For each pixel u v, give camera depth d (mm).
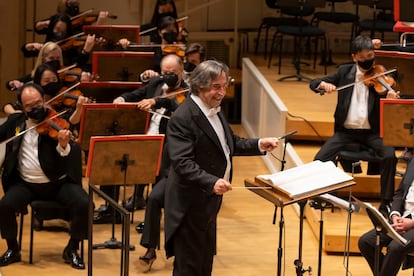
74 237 11992
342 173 9281
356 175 13820
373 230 10922
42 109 11953
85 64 16328
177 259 9484
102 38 16562
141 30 17359
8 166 12133
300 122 15508
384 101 11430
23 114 12312
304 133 15562
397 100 11375
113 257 12383
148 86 13516
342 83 13211
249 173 16156
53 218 12344
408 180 10828
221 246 12852
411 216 10656
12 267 11992
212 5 22172
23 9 20688
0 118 19359
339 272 12039
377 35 22062
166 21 15914
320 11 22109
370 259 10930
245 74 19219
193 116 9211
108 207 13688
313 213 13320
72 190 12086
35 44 16953
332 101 16984
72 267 12031
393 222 10461
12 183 12281
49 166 12023
